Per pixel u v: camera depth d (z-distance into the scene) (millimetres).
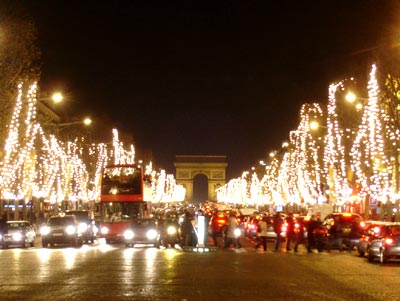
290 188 106375
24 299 20406
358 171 60531
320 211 71375
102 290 22594
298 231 45750
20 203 86312
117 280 25625
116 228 57375
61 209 95000
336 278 26859
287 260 36656
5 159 53719
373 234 36500
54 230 52031
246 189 191000
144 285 24031
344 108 64625
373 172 59062
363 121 57312
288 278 26719
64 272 28781
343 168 64812
